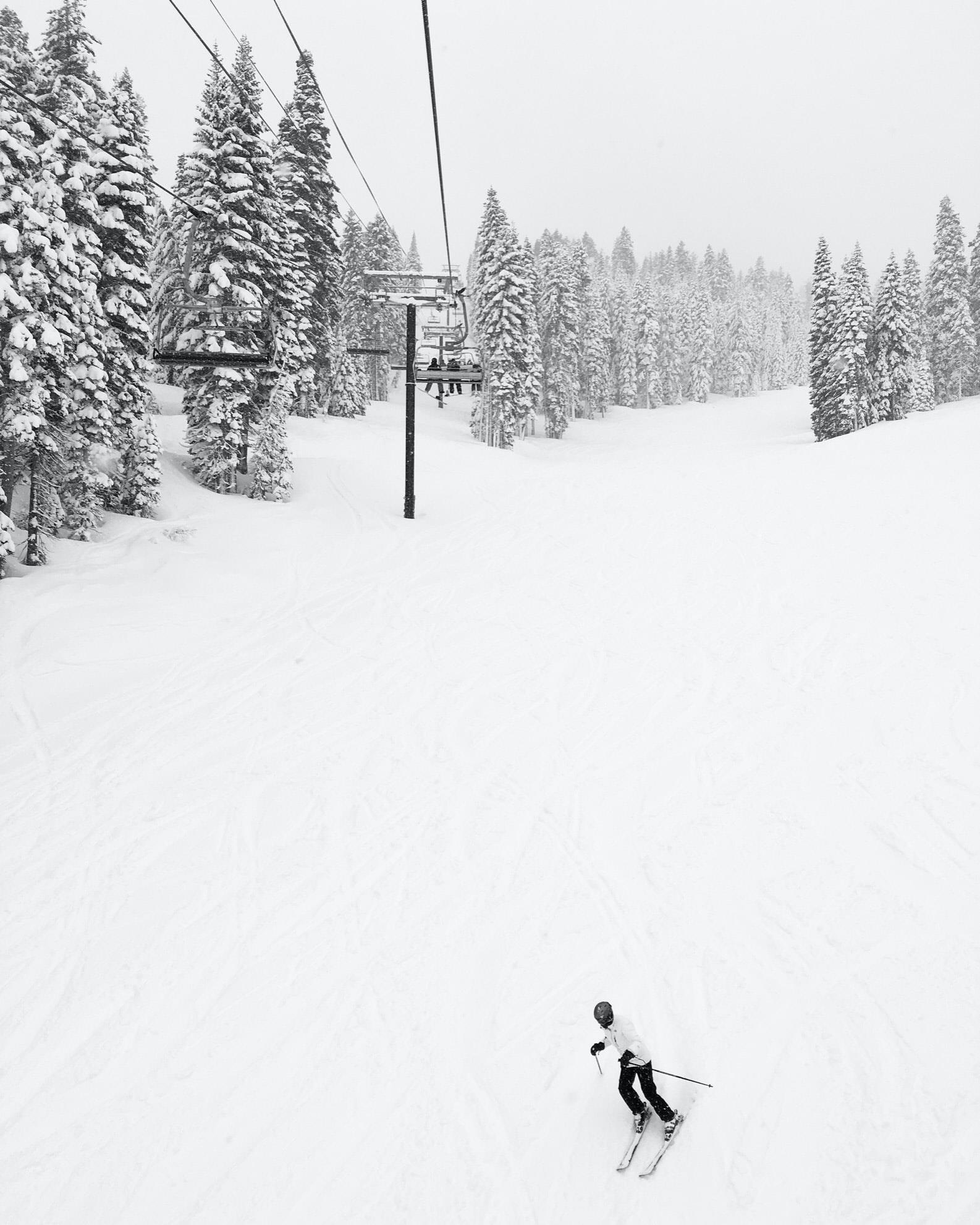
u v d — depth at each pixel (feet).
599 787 38.93
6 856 36.63
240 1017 26.96
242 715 49.67
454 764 42.55
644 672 51.01
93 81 78.54
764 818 34.55
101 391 70.64
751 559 68.18
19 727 48.37
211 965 29.48
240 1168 21.75
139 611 63.05
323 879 33.91
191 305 75.87
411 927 30.58
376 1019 26.40
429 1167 21.26
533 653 56.08
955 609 50.65
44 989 28.78
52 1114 23.88
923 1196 18.42
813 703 43.47
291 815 38.81
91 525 73.00
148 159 85.20
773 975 26.00
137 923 31.89
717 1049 23.53
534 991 26.86
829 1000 24.62
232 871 34.83
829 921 27.99
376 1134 22.39
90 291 69.67
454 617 64.44
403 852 35.37
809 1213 18.54
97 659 56.08
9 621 57.82
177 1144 22.62
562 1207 19.75
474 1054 24.64
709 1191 19.49
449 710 48.83
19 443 59.62
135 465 80.18
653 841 34.30
